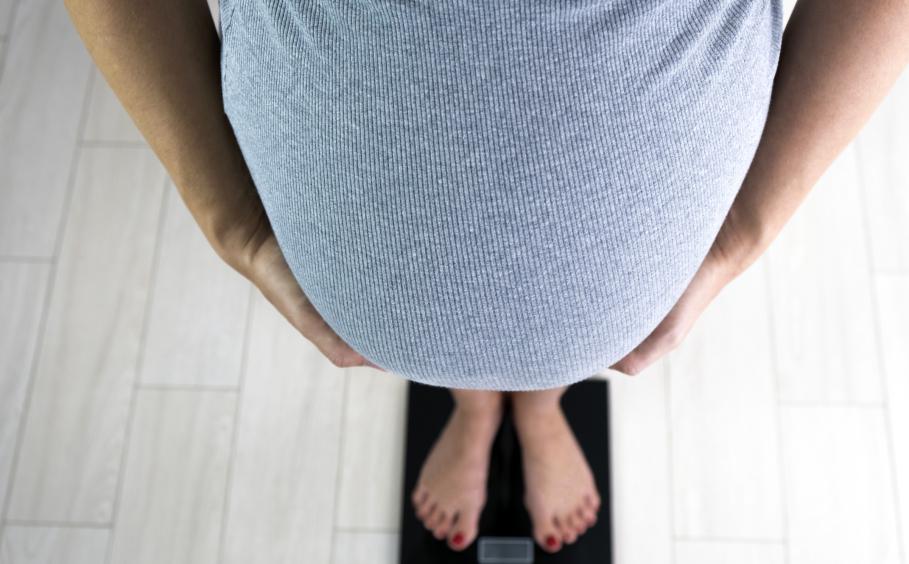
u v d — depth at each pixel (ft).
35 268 4.72
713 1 1.48
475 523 4.17
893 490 4.22
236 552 4.25
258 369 4.55
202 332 4.61
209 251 4.77
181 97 2.06
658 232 1.75
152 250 4.76
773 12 1.69
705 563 4.17
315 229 1.81
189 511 4.31
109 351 4.57
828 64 1.98
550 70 1.42
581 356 1.99
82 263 4.73
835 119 2.05
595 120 1.51
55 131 4.98
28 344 4.58
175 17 2.00
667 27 1.45
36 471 4.36
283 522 4.29
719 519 4.23
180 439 4.43
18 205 4.83
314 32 1.48
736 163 1.81
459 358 1.94
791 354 4.48
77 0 1.89
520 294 1.76
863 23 1.90
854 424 4.34
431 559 4.17
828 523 4.19
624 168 1.60
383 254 1.74
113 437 4.42
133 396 4.50
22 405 4.47
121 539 4.26
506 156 1.53
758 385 4.44
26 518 4.28
